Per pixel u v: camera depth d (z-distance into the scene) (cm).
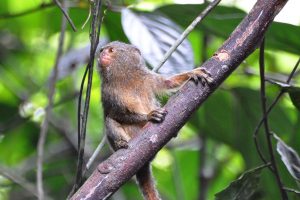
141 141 622
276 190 952
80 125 728
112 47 874
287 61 1423
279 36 879
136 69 859
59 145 1377
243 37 634
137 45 874
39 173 884
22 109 1295
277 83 714
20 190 1312
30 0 1430
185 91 634
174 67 855
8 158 1419
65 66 1136
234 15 901
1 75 1455
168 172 1416
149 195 847
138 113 833
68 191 1317
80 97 673
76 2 1066
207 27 940
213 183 1337
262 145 1021
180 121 626
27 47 1500
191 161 1393
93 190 605
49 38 1443
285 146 750
